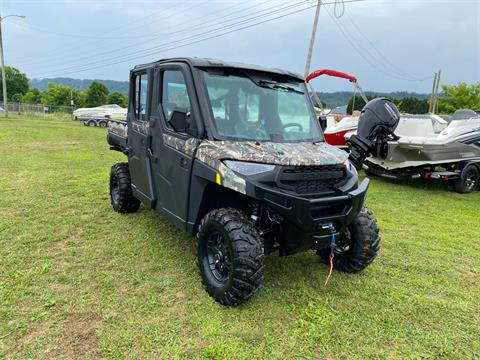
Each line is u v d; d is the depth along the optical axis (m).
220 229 3.19
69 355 2.57
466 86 38.22
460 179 8.83
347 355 2.75
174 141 3.75
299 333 2.95
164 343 2.74
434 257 4.68
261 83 3.82
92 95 66.12
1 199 6.11
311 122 4.08
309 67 21.42
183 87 3.67
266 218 3.40
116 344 2.69
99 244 4.45
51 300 3.19
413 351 2.83
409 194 8.53
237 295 3.09
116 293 3.37
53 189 6.89
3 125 20.92
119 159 10.73
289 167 3.08
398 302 3.50
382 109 4.57
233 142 3.39
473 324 3.22
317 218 3.12
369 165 9.91
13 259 3.93
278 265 4.14
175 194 3.82
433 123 9.57
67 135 16.98
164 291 3.45
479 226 6.15
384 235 5.46
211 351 2.66
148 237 4.71
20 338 2.71
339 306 3.37
